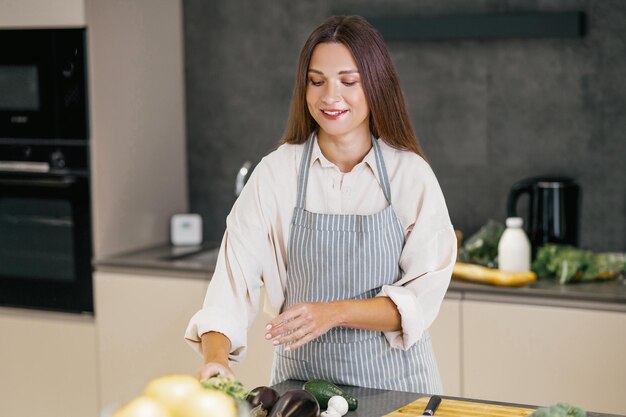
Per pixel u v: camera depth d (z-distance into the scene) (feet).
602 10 12.70
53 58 13.34
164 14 14.52
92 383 13.65
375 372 7.95
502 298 11.46
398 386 8.02
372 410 6.97
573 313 11.10
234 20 14.65
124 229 13.94
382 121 7.97
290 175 8.19
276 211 8.19
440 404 6.98
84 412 13.76
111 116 13.57
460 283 11.68
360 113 7.77
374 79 7.74
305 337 7.30
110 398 13.56
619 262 11.84
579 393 11.18
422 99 13.65
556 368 11.25
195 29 14.88
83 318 13.67
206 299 7.95
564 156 13.05
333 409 6.80
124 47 13.75
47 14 13.24
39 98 13.51
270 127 14.61
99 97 13.33
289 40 14.34
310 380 7.29
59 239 13.73
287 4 14.30
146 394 5.46
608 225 12.94
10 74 13.65
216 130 14.94
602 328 11.00
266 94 14.58
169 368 13.17
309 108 7.89
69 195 13.53
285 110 14.48
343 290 8.13
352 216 8.07
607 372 11.03
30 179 13.67
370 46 7.70
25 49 13.48
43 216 13.78
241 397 5.93
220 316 7.47
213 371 6.68
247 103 14.70
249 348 12.64
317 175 8.18
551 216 12.30
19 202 13.89
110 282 13.41
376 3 13.78
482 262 12.41
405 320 7.68
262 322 12.53
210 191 15.10
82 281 13.65
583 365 11.12
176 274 13.01
